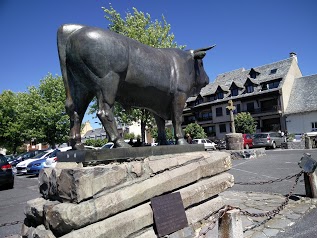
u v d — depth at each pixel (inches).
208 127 1729.8
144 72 146.4
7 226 228.1
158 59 155.9
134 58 142.6
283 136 1104.2
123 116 732.0
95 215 107.0
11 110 1515.7
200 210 149.0
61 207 104.1
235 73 1787.6
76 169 107.3
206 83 189.6
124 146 134.1
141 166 128.6
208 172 160.7
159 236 122.7
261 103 1494.8
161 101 162.9
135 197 121.0
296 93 1440.7
